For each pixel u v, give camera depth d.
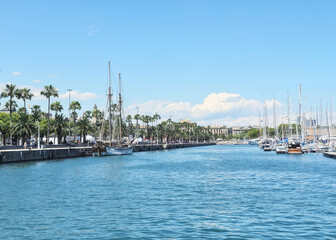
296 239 22.55
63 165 79.38
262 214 29.62
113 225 26.34
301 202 34.78
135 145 170.88
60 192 41.06
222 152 171.50
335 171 65.00
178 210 31.31
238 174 62.59
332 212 30.22
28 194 39.62
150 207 32.59
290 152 129.25
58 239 23.22
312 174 60.31
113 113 150.00
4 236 23.98
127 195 39.16
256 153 152.50
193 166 81.25
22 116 111.50
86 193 40.44
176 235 23.62
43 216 29.20
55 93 116.19
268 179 54.31
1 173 61.31
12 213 30.28
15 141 126.25
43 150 94.50
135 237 23.30
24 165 77.94
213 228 25.27
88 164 83.44
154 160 104.81
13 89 106.56
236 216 28.95
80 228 25.61
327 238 22.73
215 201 35.59
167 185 47.66
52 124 130.00
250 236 23.25
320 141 143.00
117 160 101.31
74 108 149.75
